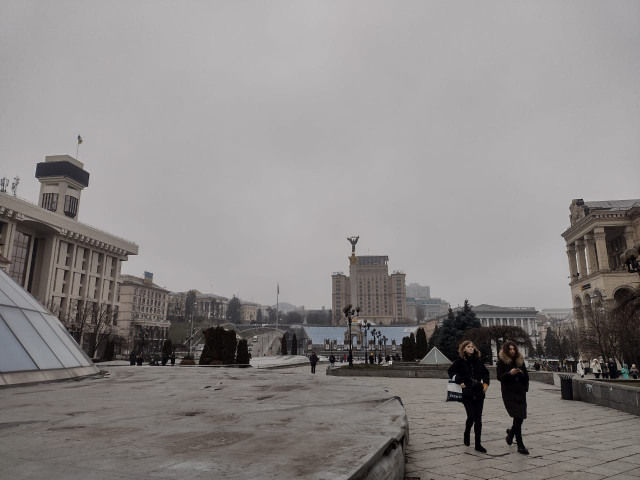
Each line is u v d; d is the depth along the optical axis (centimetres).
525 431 919
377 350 9944
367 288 19900
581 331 5497
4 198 7169
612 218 7150
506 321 15512
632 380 1553
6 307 1152
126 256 11000
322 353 10575
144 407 665
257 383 1173
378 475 360
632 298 2472
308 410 646
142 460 346
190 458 353
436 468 611
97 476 300
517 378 719
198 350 10062
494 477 569
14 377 970
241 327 14938
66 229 8669
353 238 10544
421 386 2236
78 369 1264
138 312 13600
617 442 802
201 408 659
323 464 337
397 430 488
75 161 10306
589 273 7494
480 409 723
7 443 407
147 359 6319
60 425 507
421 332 4844
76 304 8806
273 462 343
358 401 761
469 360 740
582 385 1577
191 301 19762
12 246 7806
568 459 667
